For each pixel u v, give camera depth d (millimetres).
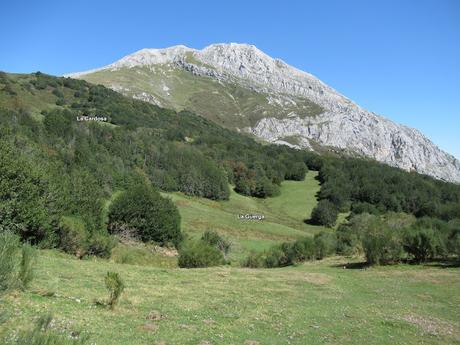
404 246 45094
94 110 159750
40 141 94562
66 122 118062
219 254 45719
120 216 59000
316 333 16297
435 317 21250
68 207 44219
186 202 110562
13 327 11078
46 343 7121
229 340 13883
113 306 15961
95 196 51969
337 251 60875
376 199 126938
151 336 12992
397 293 28172
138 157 122688
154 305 17859
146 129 158250
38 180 35500
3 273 13188
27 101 144125
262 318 17859
